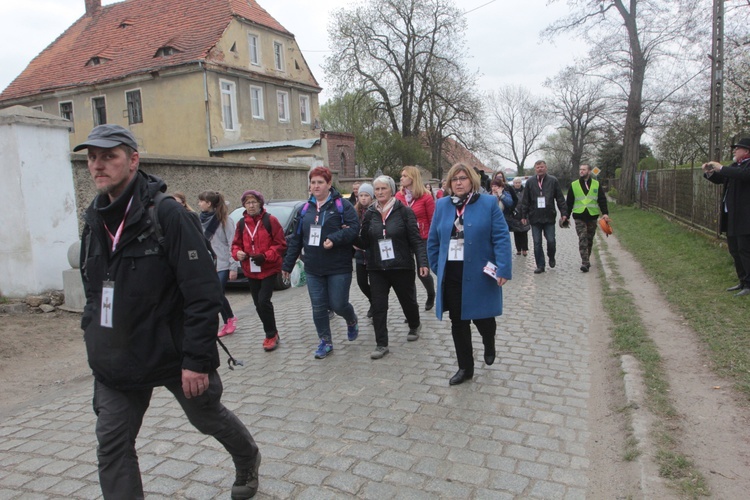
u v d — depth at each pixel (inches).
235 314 314.2
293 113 1191.6
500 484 118.6
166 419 162.7
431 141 1514.5
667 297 269.6
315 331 259.8
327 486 120.4
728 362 172.2
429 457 131.5
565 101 2316.7
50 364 230.8
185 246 93.4
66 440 154.1
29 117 300.5
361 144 1263.5
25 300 306.0
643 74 1023.6
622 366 179.2
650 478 114.2
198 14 1055.0
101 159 91.4
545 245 551.2
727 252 359.3
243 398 175.3
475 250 167.5
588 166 378.0
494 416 152.9
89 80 1045.2
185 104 965.8
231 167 518.6
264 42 1100.5
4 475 133.9
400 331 249.0
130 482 94.7
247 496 116.5
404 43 1418.6
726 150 932.0
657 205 796.0
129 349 92.9
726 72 862.5
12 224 304.3
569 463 126.4
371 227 211.0
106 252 94.0
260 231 226.1
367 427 149.3
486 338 180.4
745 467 116.6
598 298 297.6
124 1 1210.0
